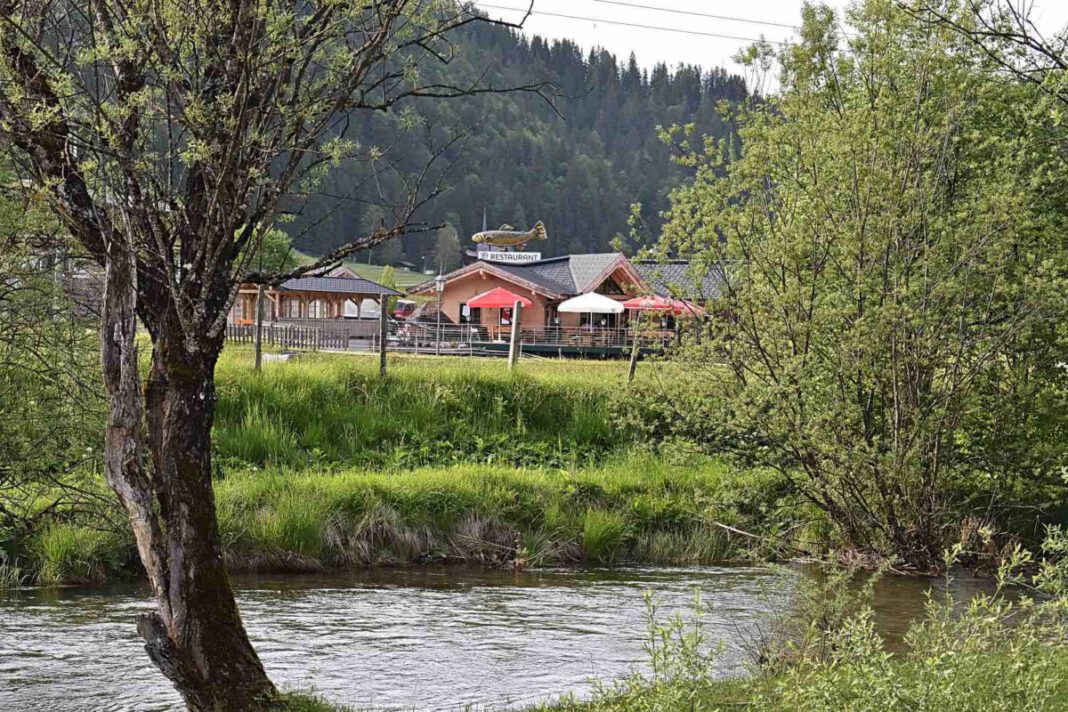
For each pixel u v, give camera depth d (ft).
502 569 56.13
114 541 50.78
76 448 43.04
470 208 465.88
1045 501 57.98
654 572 56.03
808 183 55.67
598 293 220.02
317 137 26.18
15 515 44.52
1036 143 58.03
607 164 531.91
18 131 25.07
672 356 57.16
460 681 35.24
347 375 78.84
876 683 21.49
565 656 38.60
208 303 27.30
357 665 37.24
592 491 64.44
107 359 26.25
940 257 54.54
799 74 56.80
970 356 55.67
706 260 55.83
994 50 59.31
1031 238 56.95
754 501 60.44
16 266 37.96
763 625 41.14
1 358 41.81
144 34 24.62
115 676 35.40
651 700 23.12
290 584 51.08
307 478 61.87
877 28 56.59
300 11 26.07
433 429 75.31
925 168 58.03
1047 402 55.72
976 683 22.57
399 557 56.90
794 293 53.67
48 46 25.64
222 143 25.66
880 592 48.67
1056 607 24.39
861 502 55.11
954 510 55.98
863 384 55.06
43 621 42.78
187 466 26.94
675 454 58.44
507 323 215.51
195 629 26.61
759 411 53.47
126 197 25.38
